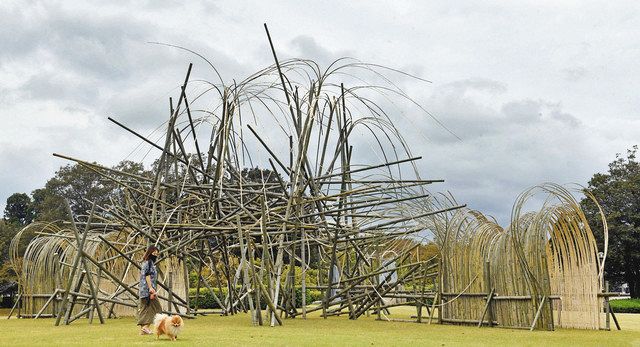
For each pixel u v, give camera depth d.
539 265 14.68
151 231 16.31
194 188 17.83
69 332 13.12
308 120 16.31
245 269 15.88
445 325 16.34
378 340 11.45
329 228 17.33
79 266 18.58
